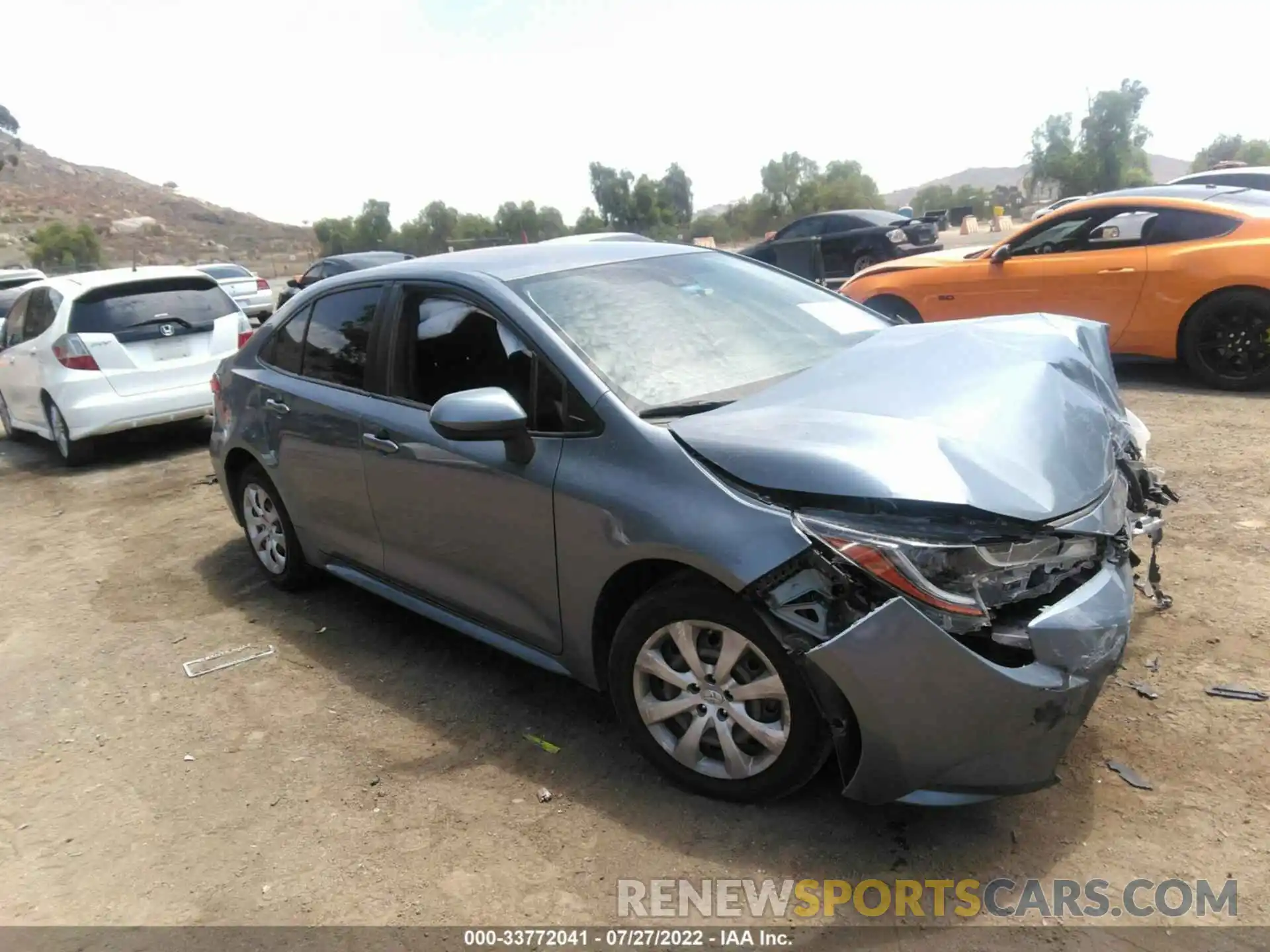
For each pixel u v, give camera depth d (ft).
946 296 27.96
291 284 57.00
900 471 8.17
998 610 8.23
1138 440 11.73
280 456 14.83
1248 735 9.86
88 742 12.13
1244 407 22.12
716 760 9.57
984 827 8.96
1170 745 9.83
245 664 13.88
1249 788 9.11
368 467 12.81
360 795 10.40
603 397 10.01
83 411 26.03
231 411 16.16
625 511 9.36
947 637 7.82
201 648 14.60
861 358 10.73
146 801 10.70
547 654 11.05
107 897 9.18
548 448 10.25
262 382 15.33
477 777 10.52
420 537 12.31
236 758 11.40
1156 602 12.66
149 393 26.76
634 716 9.97
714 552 8.63
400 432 12.20
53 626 15.97
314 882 9.07
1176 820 8.80
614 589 9.92
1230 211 23.61
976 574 7.98
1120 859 8.41
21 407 29.40
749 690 8.95
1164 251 24.03
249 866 9.40
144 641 15.03
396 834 9.66
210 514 21.66
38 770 11.59
